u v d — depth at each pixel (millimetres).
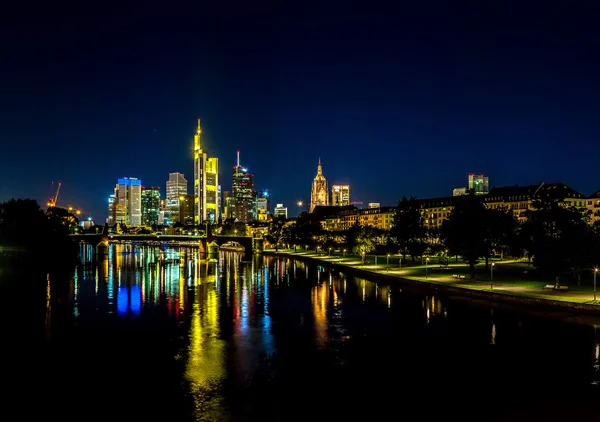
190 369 72375
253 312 117000
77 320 107500
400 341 87312
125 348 84062
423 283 148250
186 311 118688
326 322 104125
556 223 140125
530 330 92312
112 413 57500
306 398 61188
